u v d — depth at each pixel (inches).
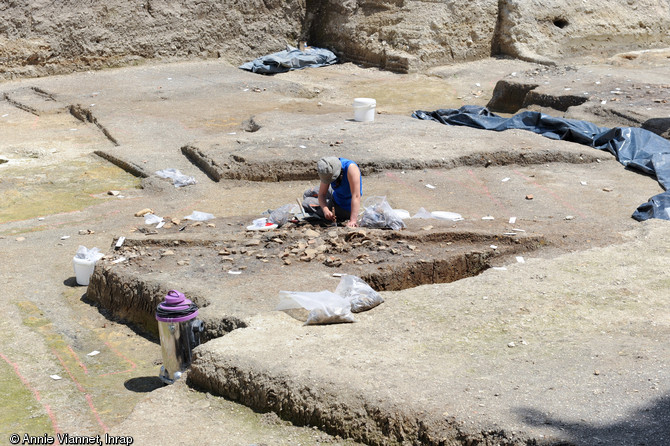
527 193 393.4
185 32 818.8
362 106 541.0
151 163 466.9
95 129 575.5
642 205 351.6
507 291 231.9
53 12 749.9
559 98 602.9
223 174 432.8
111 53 784.3
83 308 276.5
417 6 821.2
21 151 515.2
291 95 696.4
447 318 213.5
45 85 709.3
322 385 175.3
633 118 518.0
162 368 216.8
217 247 290.7
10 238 350.9
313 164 435.5
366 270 258.4
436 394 168.2
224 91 693.9
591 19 859.4
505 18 828.6
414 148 458.3
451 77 774.5
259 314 221.3
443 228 299.4
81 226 367.9
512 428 152.8
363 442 164.7
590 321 208.2
